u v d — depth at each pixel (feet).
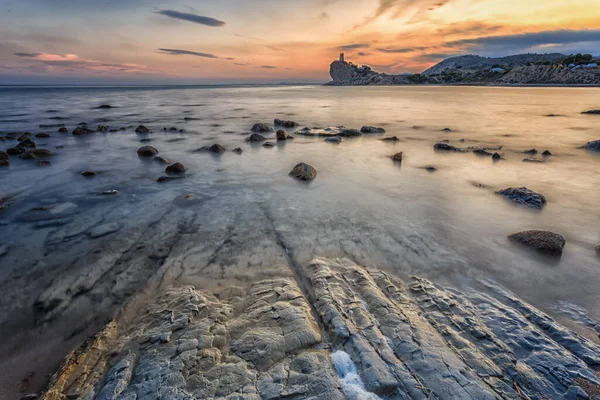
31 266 21.95
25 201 33.47
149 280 20.11
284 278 19.17
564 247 23.29
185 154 54.08
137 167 46.26
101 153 55.16
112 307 18.02
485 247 23.43
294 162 48.21
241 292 18.22
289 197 33.68
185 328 15.16
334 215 29.07
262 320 15.44
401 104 153.28
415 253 22.53
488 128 80.38
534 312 16.26
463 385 12.09
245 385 12.25
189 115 113.70
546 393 11.87
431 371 12.62
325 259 21.27
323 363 13.12
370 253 22.43
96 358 14.39
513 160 48.93
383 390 12.00
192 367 13.05
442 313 16.03
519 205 31.42
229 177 40.96
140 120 99.81
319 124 89.51
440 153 53.78
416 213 29.60
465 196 33.99
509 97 185.37
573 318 16.31
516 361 13.14
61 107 139.64
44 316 17.58
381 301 16.57
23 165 47.01
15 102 164.55
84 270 21.36
